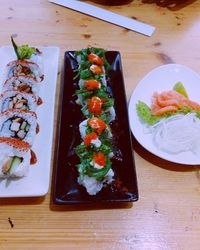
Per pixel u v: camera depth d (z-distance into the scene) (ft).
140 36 1.46
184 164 0.98
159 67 1.26
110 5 1.61
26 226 0.85
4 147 0.96
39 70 1.25
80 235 0.84
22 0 1.62
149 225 0.87
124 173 0.95
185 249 0.82
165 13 1.58
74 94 1.18
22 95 1.16
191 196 0.93
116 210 0.89
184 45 1.43
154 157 1.03
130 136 1.03
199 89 1.23
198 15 1.59
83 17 1.54
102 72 1.20
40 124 1.10
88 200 0.87
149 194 0.93
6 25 1.48
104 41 1.42
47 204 0.90
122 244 0.82
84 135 0.99
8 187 0.91
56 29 1.47
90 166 0.89
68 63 1.29
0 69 1.29
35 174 0.96
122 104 1.14
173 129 1.04
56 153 1.01
